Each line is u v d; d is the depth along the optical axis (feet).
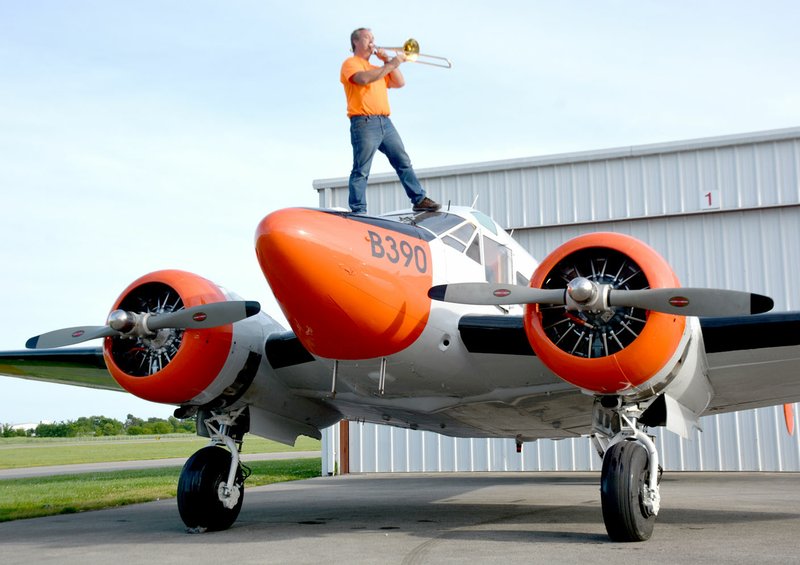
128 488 44.45
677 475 50.21
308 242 18.45
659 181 55.98
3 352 27.63
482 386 23.53
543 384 23.24
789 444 52.37
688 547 19.03
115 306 23.03
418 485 44.86
